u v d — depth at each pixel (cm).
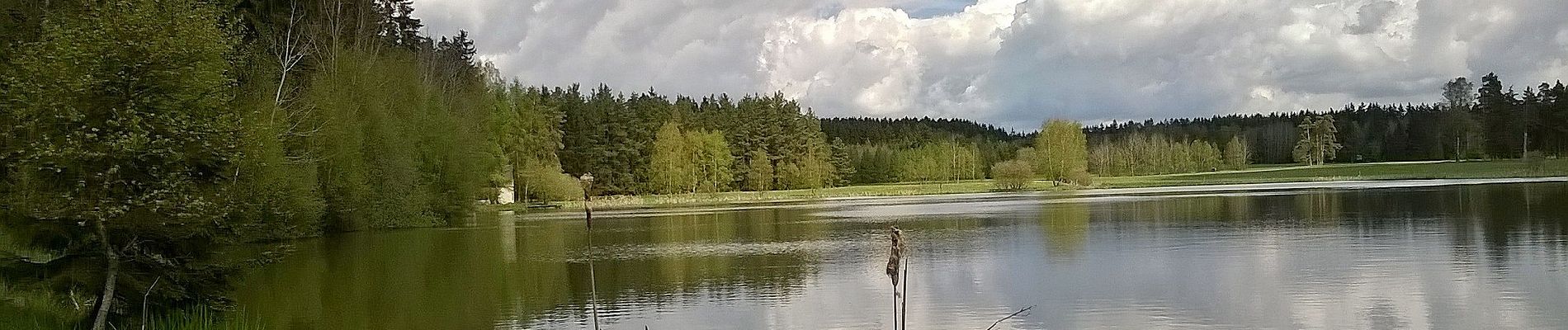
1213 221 3953
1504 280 2020
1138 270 2344
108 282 1330
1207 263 2438
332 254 3117
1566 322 1606
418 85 4662
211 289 1492
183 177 1334
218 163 1393
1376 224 3500
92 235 1343
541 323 1777
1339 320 1666
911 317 1781
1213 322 1677
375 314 1883
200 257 1458
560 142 8225
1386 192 6309
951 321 1739
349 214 4022
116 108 1286
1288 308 1780
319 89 3709
